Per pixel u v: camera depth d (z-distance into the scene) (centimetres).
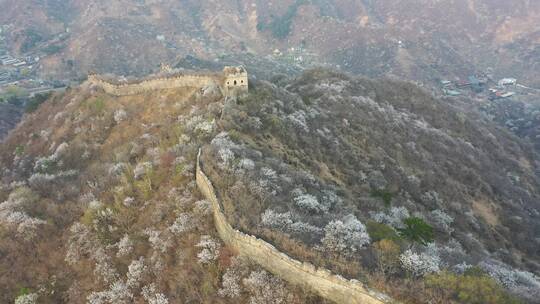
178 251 3925
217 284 3466
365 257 3269
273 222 3638
